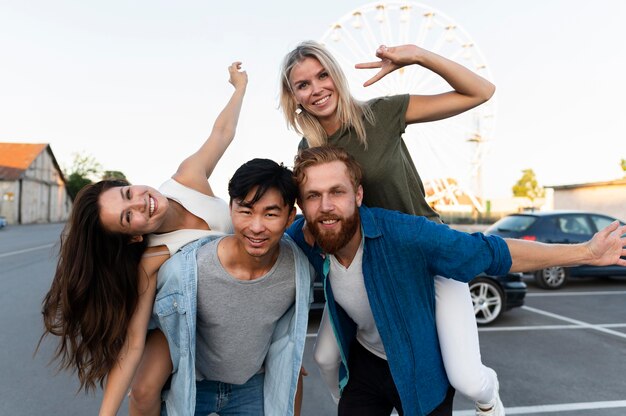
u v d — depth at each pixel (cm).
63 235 168
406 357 181
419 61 194
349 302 191
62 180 5209
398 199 202
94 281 165
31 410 321
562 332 528
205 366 187
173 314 167
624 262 175
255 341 177
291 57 201
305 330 177
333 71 195
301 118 210
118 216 160
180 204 191
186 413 172
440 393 192
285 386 184
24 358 425
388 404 217
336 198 163
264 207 152
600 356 438
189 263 166
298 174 164
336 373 229
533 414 312
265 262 167
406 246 174
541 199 4522
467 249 170
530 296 769
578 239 798
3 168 4066
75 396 345
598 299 739
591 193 1947
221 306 168
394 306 179
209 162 212
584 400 335
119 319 167
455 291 197
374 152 197
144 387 175
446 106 199
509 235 813
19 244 1720
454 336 195
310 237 188
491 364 415
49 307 171
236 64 254
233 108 236
